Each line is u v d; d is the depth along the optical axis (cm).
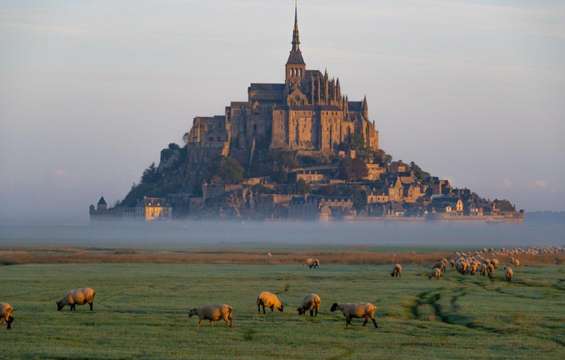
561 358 18225
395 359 17938
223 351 18512
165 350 18538
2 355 17812
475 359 18012
